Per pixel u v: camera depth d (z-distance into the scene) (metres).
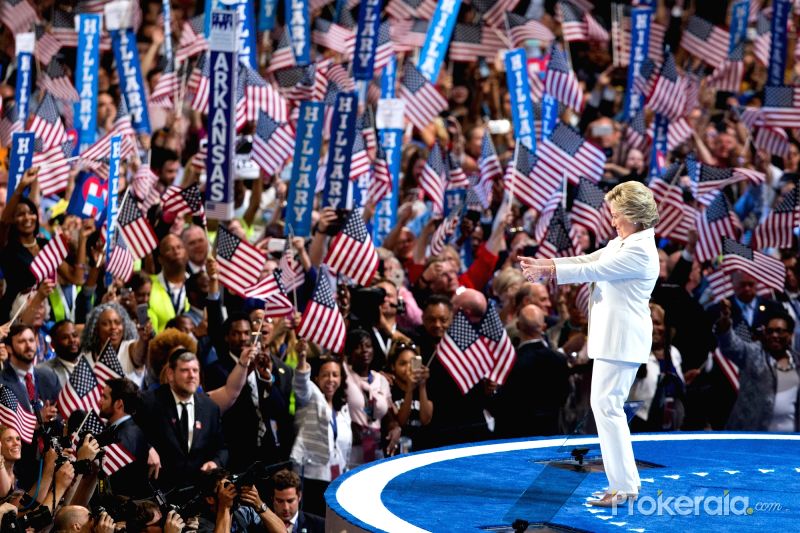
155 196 48.44
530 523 27.70
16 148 44.59
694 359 47.47
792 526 28.09
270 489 36.09
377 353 42.28
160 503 30.77
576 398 42.34
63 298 41.94
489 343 40.94
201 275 40.91
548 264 28.98
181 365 35.31
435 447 40.84
